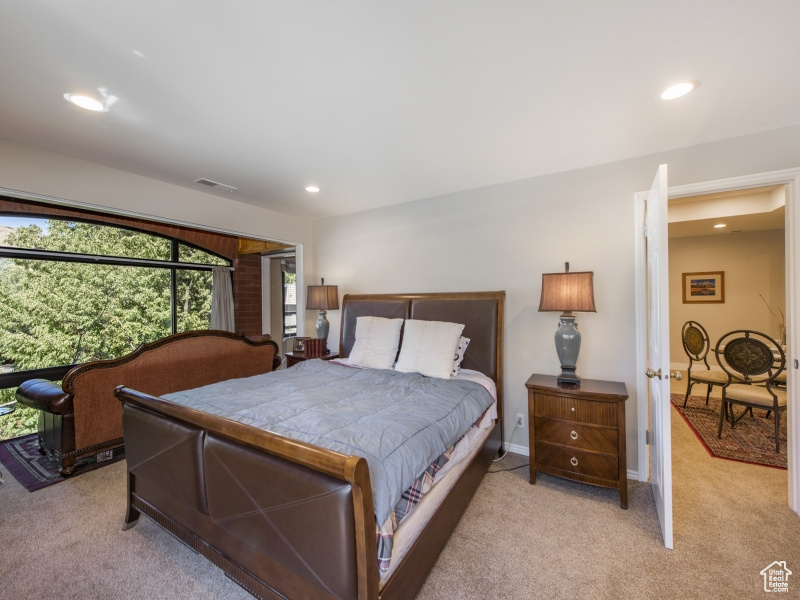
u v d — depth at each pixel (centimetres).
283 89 168
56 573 167
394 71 154
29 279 375
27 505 224
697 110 188
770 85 165
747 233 554
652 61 148
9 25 124
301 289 434
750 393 312
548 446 241
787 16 122
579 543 185
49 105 180
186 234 498
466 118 196
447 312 317
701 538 187
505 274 305
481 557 175
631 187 254
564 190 279
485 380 276
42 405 258
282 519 126
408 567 134
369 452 138
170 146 230
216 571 169
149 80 160
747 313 555
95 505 224
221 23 125
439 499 168
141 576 166
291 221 420
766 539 185
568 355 250
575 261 274
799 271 205
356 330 342
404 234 364
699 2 117
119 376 287
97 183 259
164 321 486
